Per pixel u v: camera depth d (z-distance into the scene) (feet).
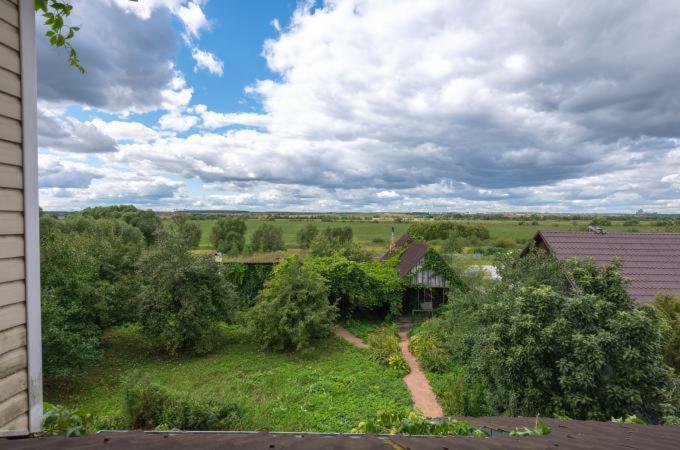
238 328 66.80
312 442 8.04
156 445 6.98
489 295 39.17
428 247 75.25
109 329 63.10
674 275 44.27
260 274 76.79
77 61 10.65
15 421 7.63
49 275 46.39
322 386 42.29
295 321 55.72
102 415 35.22
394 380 44.70
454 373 45.24
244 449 7.09
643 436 11.45
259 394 41.24
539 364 24.38
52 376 40.86
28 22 8.07
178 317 52.75
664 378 23.72
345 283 69.21
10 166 7.65
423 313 75.25
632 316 24.07
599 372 23.93
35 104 8.23
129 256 66.64
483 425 13.29
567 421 14.92
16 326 7.75
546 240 48.57
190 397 31.01
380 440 8.59
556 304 25.29
